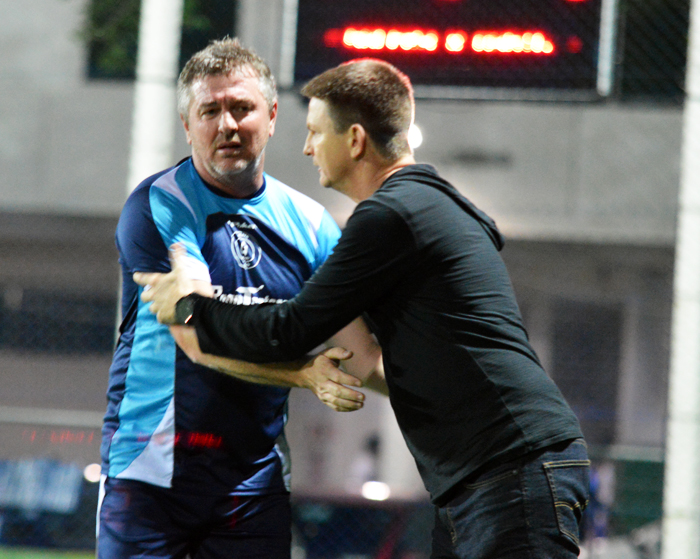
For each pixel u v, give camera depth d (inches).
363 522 730.2
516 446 246.2
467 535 252.1
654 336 902.4
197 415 311.3
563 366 909.8
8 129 1018.1
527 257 935.0
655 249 920.3
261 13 808.9
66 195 1008.9
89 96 1023.0
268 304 270.8
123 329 323.0
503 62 599.5
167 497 313.0
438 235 256.2
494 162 920.9
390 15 603.8
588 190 928.3
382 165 276.7
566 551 246.8
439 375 253.8
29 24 1031.0
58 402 831.7
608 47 601.0
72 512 692.7
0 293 877.8
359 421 804.6
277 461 331.3
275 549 326.0
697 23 604.4
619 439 867.4
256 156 308.8
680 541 551.5
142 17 587.5
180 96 314.3
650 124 926.4
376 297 260.4
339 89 273.1
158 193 310.3
